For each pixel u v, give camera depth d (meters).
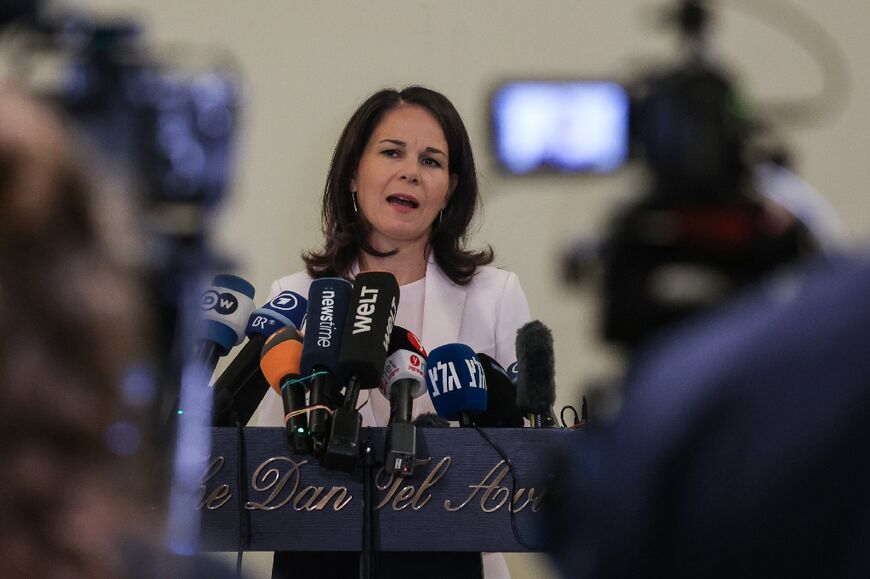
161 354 2.46
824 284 1.71
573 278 2.13
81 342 1.35
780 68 7.89
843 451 1.61
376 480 3.85
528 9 7.84
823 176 7.88
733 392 1.67
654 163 2.05
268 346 4.14
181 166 2.41
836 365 1.63
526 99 2.36
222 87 2.51
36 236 1.34
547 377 4.24
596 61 7.83
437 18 7.84
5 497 1.32
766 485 1.62
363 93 7.79
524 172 2.33
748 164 2.05
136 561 1.43
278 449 3.86
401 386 4.06
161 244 2.40
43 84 2.30
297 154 7.71
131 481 1.43
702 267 1.99
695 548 1.66
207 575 1.65
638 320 1.99
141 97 2.38
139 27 2.41
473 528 3.84
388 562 4.00
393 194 5.38
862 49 7.90
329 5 7.81
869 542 1.59
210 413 4.05
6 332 1.32
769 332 1.68
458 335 5.32
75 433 1.35
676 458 1.68
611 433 1.79
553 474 1.96
